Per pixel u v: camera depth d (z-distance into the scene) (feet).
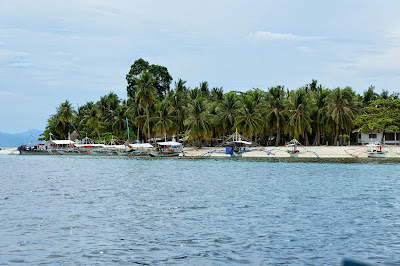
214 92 404.16
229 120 330.75
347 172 194.70
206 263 54.29
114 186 141.28
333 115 313.73
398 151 288.10
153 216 85.20
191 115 324.60
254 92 362.53
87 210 92.48
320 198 110.63
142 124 362.53
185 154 326.65
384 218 82.38
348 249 60.13
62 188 135.95
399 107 320.09
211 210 92.12
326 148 304.30
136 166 247.29
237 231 71.36
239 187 136.87
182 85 410.93
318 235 68.33
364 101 374.63
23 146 434.71
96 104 437.17
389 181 154.40
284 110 328.70
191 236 68.08
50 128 445.37
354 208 94.27
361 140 350.23
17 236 67.97
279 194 118.93
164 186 140.67
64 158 357.00
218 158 297.33
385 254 57.67
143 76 340.80
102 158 342.64
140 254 58.34
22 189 133.49
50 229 73.20
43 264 54.13
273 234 69.00
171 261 55.26
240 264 53.83
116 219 82.12
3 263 54.39
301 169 215.10
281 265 53.31
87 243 63.98
